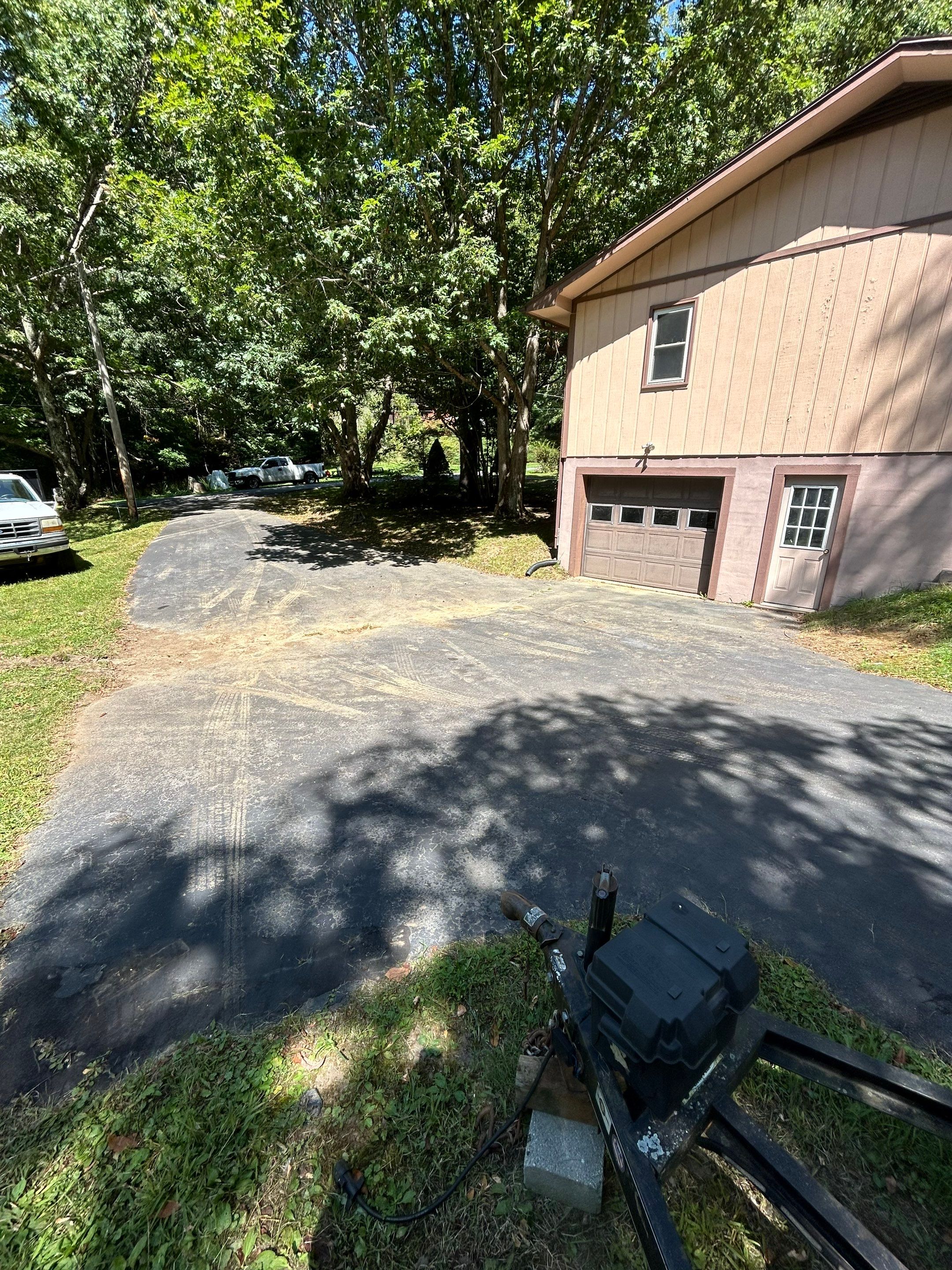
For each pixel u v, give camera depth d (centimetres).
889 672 510
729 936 125
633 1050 111
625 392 909
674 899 137
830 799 310
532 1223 136
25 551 896
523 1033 179
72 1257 131
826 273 690
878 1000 190
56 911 240
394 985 199
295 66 847
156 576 938
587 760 353
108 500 2225
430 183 837
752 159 689
